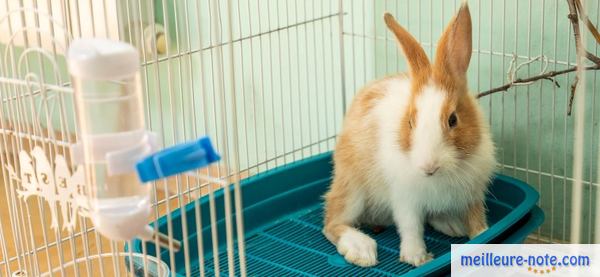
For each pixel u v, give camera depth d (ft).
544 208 9.53
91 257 7.81
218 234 8.99
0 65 6.81
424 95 7.60
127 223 4.70
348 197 8.81
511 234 8.12
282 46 10.86
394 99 8.12
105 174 4.66
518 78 8.95
